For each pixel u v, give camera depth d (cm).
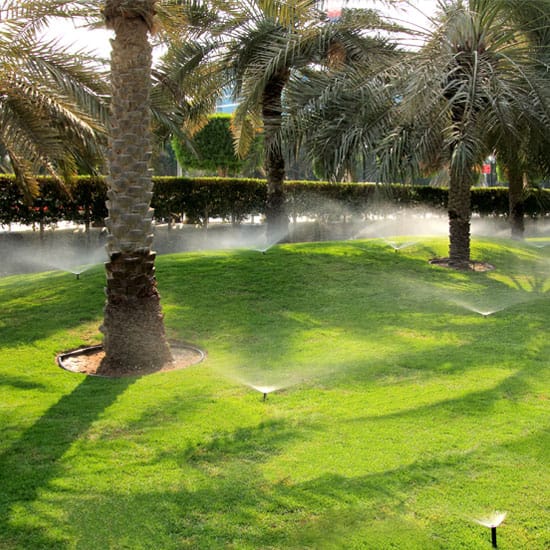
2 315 743
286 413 459
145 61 573
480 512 326
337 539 303
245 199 1580
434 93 1022
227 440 412
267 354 623
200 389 514
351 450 396
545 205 2108
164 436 418
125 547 297
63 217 1268
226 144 2295
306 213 1748
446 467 373
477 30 1074
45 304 783
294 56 1257
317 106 1095
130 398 493
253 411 463
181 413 459
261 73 1201
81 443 408
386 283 955
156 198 1438
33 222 1235
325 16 1146
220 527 313
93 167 991
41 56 797
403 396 495
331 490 346
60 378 547
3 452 394
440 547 297
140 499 338
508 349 636
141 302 590
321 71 1311
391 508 329
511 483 355
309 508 329
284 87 1286
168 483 355
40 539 302
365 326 734
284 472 367
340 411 462
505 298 905
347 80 1096
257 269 974
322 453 392
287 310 796
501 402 481
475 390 509
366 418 448
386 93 1064
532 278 1064
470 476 363
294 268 993
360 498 338
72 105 798
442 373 556
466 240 1123
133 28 565
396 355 616
